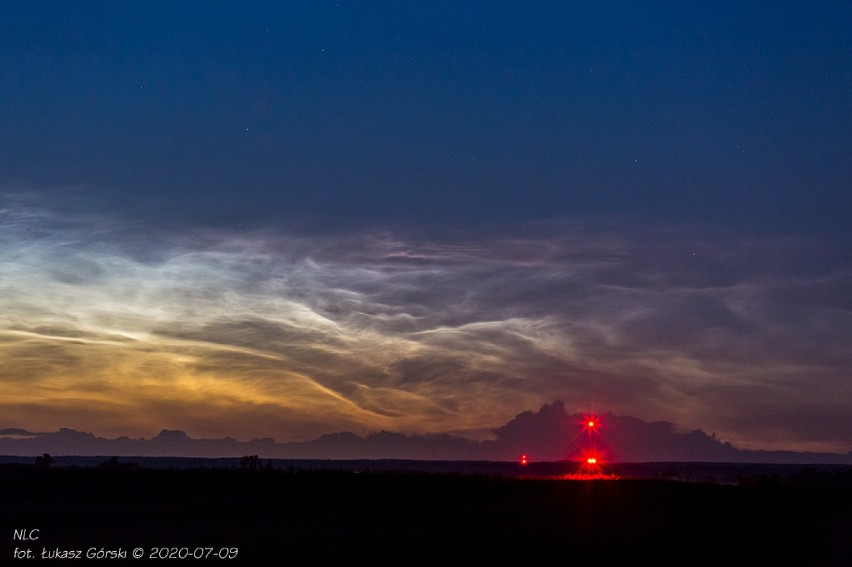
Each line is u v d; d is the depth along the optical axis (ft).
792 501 161.17
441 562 100.83
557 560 103.04
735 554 109.09
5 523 132.87
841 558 107.65
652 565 101.96
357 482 183.21
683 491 169.58
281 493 168.76
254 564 98.99
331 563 99.66
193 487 177.17
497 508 152.15
